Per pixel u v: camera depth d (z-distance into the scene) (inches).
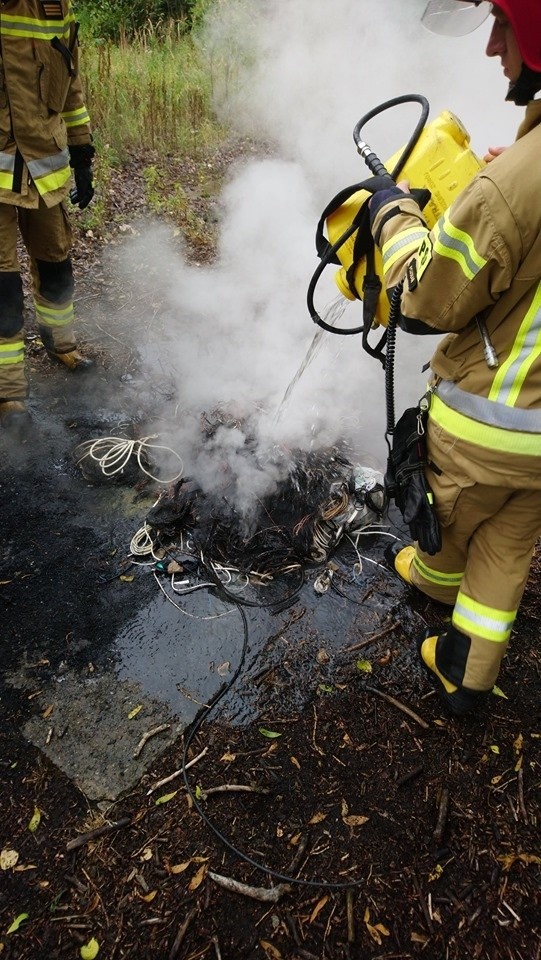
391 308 63.9
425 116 69.6
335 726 78.9
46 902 62.7
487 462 62.6
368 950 60.5
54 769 73.2
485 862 67.2
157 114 256.4
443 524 71.6
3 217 105.5
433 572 86.9
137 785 72.2
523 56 50.6
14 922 61.2
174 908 62.5
